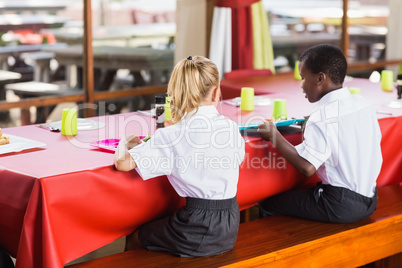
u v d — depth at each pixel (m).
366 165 2.39
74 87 4.36
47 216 1.84
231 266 2.06
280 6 5.35
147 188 2.12
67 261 1.98
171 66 4.81
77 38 4.28
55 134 2.45
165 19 4.71
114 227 2.10
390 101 3.21
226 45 4.46
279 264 2.21
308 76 2.40
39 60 4.20
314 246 2.29
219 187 2.04
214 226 2.05
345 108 2.35
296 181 2.61
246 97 2.92
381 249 2.53
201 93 2.02
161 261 2.06
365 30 5.70
